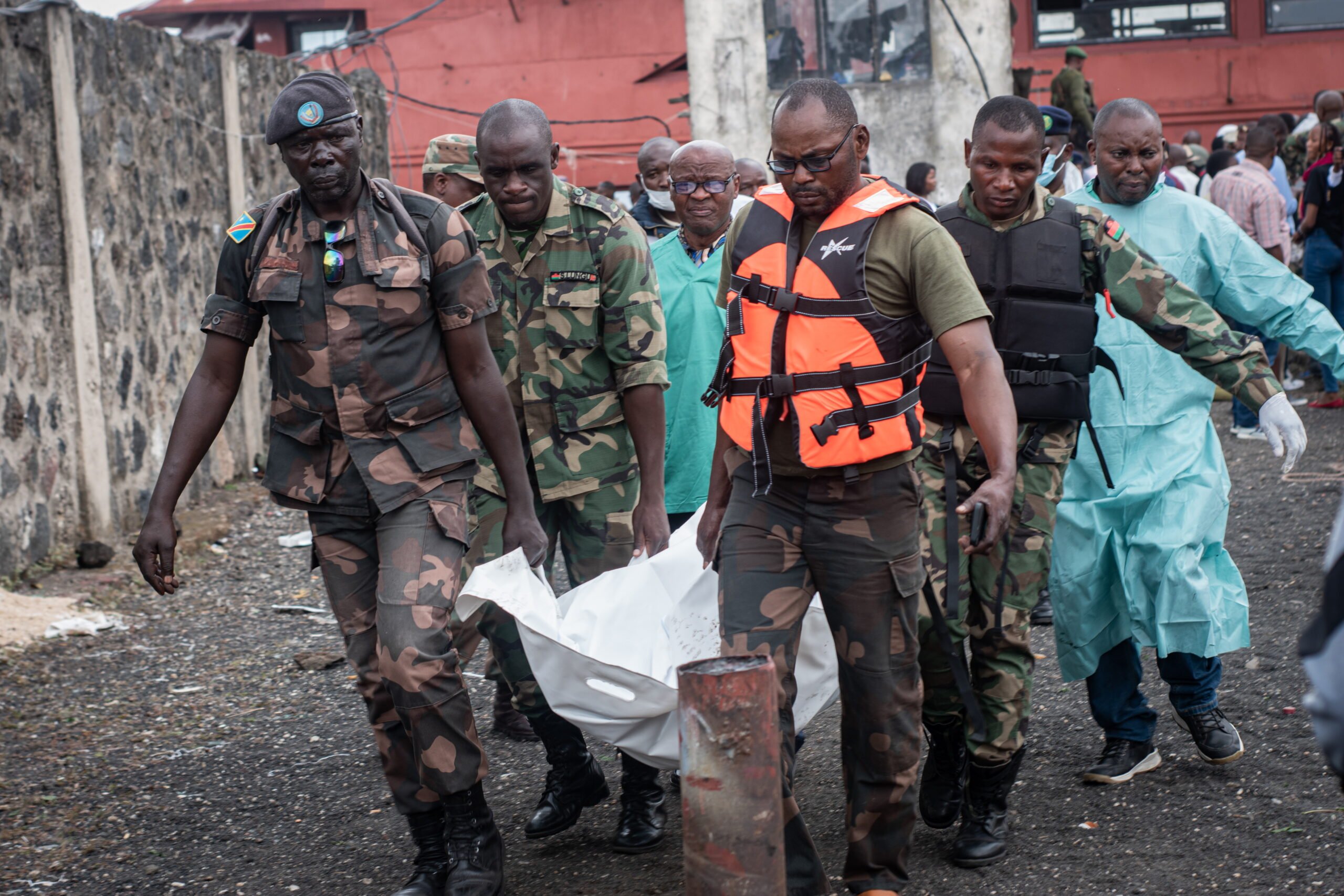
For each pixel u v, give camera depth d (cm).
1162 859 348
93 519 755
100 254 780
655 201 584
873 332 281
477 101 2331
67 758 464
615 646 344
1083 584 395
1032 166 346
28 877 368
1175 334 356
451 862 322
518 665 369
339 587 333
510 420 340
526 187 367
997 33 1322
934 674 347
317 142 308
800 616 299
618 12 2280
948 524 320
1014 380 346
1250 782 396
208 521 814
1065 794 396
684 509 459
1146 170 407
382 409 320
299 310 318
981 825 350
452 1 2328
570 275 376
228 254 327
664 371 379
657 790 372
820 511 290
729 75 1360
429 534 321
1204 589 384
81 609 649
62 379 738
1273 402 349
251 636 622
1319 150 1117
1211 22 2138
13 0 725
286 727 496
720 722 229
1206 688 406
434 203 329
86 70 770
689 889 236
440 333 330
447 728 311
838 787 410
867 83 1346
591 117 2300
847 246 281
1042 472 347
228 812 414
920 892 335
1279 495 805
